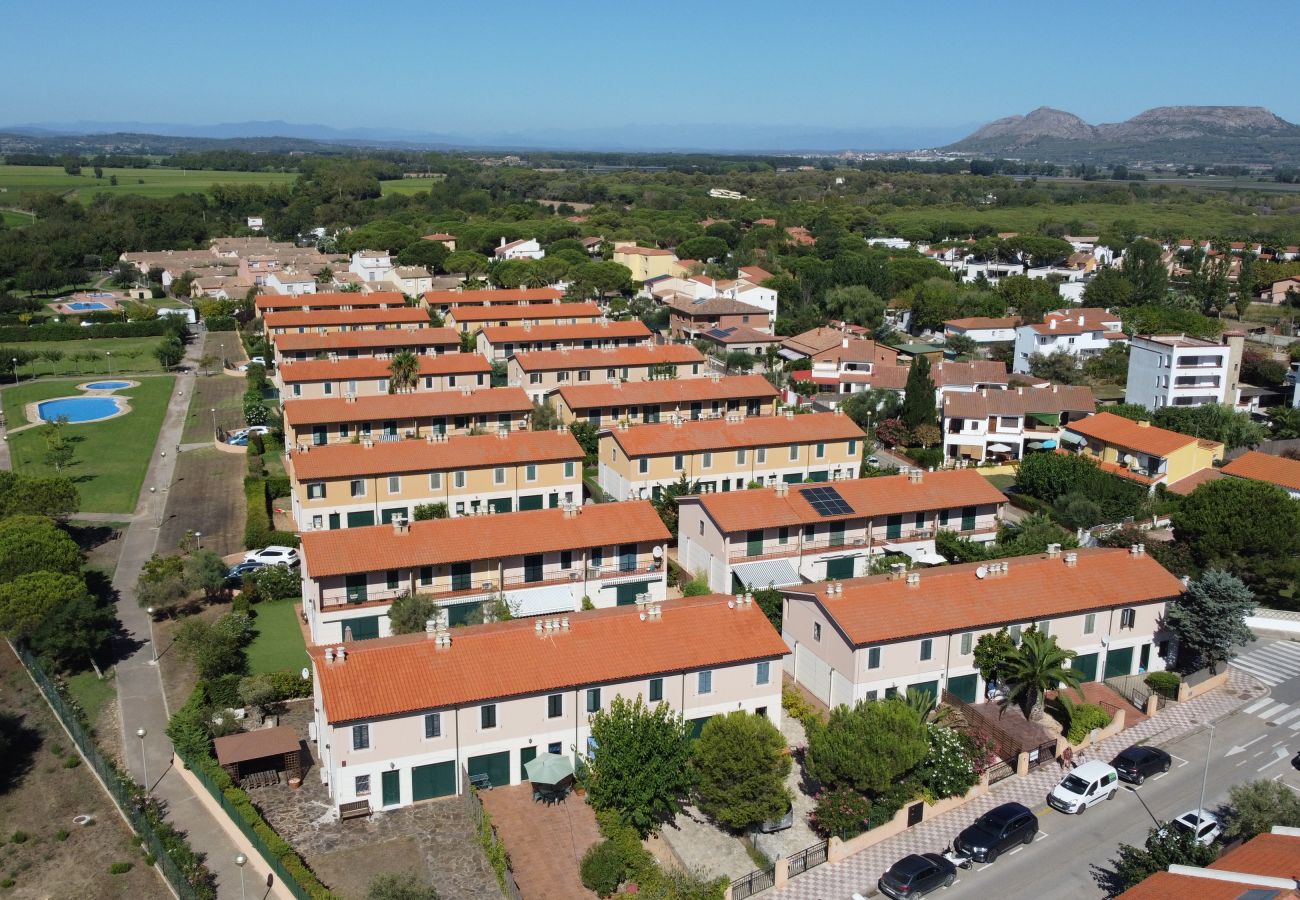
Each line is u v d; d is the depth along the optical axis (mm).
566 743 58219
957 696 66125
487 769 57031
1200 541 83875
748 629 62844
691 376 143750
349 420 112125
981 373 142250
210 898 48469
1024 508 106188
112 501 108250
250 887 50000
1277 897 36656
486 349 157750
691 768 54156
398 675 56062
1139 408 127500
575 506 80438
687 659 59875
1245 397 146125
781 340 176750
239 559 92062
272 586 84312
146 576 81625
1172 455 106250
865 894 49938
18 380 165375
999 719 63562
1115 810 56750
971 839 52562
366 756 54344
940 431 122500
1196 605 71250
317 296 188000
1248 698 69438
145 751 62719
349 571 71562
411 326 174375
